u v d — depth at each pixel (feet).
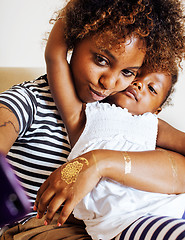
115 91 2.56
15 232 2.52
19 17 5.35
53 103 2.69
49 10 5.22
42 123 2.63
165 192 2.54
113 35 2.22
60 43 2.48
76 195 2.13
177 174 2.60
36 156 2.62
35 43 5.36
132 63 2.35
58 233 2.47
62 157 2.70
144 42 2.38
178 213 2.52
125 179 2.35
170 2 2.54
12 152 2.64
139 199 2.42
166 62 2.86
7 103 2.24
